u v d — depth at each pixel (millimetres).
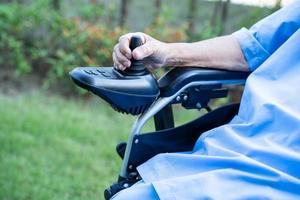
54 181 2682
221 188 1286
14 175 2662
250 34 1597
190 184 1301
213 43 1577
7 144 2990
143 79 1436
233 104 1582
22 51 4297
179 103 1507
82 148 3135
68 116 3535
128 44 1441
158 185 1308
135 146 1462
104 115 3750
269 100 1431
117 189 1446
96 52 4102
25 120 3322
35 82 4133
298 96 1422
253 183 1297
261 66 1521
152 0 4578
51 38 4266
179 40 4121
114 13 4492
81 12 4430
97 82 1381
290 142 1347
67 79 4047
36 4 4301
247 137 1416
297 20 1540
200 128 1568
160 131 1486
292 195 1275
